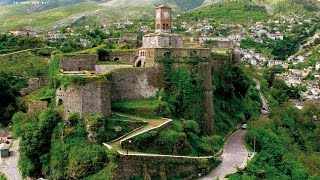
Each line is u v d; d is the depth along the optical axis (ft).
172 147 270.05
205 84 326.44
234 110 404.77
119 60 373.40
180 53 319.27
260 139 327.88
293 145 384.27
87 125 263.29
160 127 272.51
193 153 280.92
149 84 311.06
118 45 487.61
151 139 264.31
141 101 306.96
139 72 309.63
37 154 276.00
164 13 354.74
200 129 314.76
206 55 326.85
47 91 352.90
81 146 259.39
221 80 398.01
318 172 336.90
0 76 440.86
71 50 612.70
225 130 357.41
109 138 266.16
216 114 362.12
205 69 326.44
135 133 265.75
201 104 322.34
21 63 566.77
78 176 247.91
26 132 285.02
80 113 268.82
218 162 281.33
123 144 254.47
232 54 476.54
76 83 269.64
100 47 414.41
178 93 313.73
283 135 384.88
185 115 313.94
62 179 256.52
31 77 491.72
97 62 359.66
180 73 316.81
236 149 315.37
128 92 308.19
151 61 316.60
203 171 264.11
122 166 240.12
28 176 278.67
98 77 275.59
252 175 268.82
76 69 351.25
